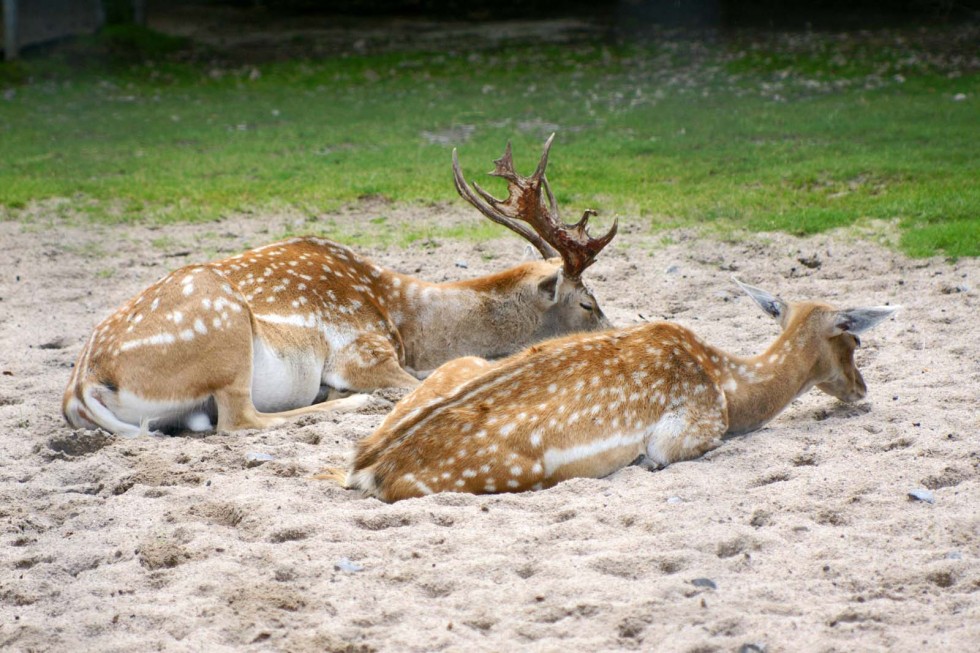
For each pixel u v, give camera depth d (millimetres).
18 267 17188
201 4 56375
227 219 20266
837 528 7586
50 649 6457
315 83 38844
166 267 17078
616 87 35250
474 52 43656
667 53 40875
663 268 16172
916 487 8180
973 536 7332
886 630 6258
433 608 6723
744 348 12445
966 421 9539
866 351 11938
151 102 35781
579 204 20234
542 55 42188
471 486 8508
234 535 7898
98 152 27547
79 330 13938
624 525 7824
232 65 42781
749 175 21812
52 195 22312
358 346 11766
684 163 23453
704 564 7117
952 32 40750
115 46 43188
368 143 28031
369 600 6863
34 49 42250
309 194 21781
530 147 26234
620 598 6711
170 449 9734
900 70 34750
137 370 10227
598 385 8969
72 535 7992
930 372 11086
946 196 18625
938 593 6684
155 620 6699
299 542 7641
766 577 6961
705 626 6375
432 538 7629
